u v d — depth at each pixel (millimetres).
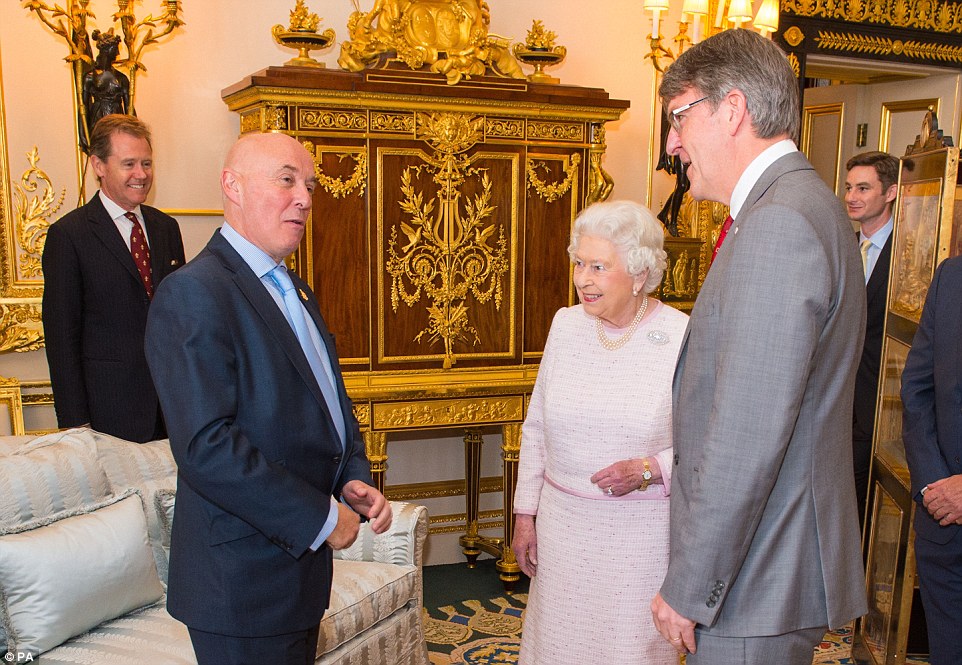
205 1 3531
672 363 1918
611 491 1860
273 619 1603
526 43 3664
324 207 3201
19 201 3340
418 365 3408
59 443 2365
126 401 2910
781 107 1386
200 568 1578
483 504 4227
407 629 2629
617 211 1900
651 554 1884
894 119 5172
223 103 3607
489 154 3410
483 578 3852
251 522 1539
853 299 1382
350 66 3291
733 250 1343
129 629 2164
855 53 4688
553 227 3564
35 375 3434
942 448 2391
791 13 4508
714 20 4203
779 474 1378
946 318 2379
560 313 2143
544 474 2094
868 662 2939
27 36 3293
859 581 1453
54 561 2041
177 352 1516
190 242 3635
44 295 2822
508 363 3543
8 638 1987
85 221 2857
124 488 2436
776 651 1386
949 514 2285
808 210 1311
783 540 1377
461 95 3281
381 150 3244
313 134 3152
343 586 2469
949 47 4875
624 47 4254
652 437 1892
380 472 3398
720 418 1298
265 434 1606
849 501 1442
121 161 2842
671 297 3965
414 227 3340
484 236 3439
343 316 3277
